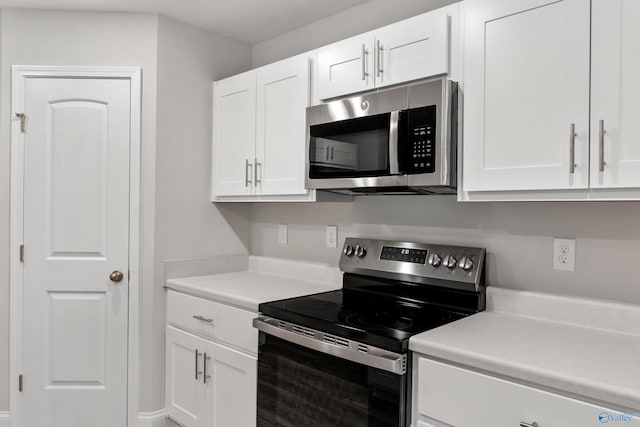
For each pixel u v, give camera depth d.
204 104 2.76
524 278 1.80
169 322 2.54
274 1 2.36
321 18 2.57
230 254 2.89
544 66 1.45
